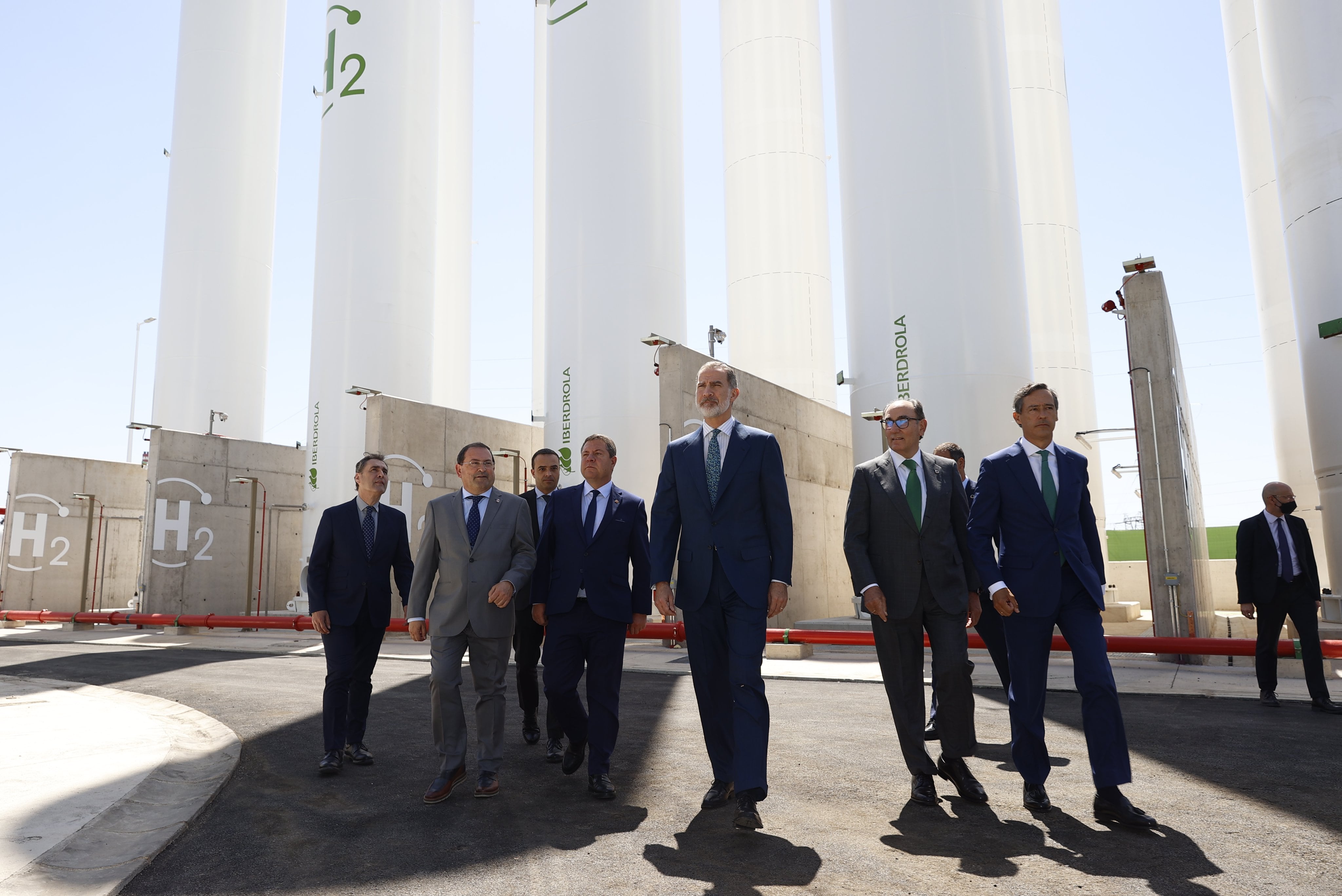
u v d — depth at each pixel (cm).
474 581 425
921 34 1334
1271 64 1152
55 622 1942
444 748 417
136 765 466
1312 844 322
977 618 411
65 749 511
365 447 1669
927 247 1294
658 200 1655
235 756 509
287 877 303
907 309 1296
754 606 370
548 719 506
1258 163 1703
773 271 2111
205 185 2492
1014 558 380
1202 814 362
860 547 401
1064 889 279
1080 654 366
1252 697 674
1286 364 1647
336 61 2056
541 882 294
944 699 394
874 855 317
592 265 1614
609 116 1641
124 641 1469
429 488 1745
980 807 381
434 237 2105
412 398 1991
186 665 1049
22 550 2017
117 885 295
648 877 297
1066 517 377
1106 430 1531
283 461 2144
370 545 503
